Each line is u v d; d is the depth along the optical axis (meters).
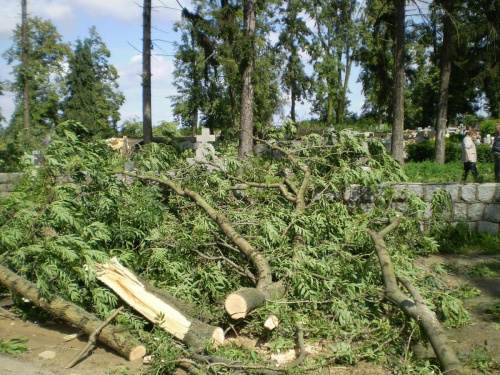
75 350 4.46
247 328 4.60
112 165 7.29
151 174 7.58
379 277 5.14
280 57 39.12
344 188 7.87
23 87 30.16
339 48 38.19
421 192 8.09
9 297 5.96
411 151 24.05
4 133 27.38
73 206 5.38
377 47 20.66
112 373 3.99
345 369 3.94
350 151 7.86
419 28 20.28
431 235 7.93
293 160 7.71
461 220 8.23
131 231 5.76
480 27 19.83
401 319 4.39
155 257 5.54
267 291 4.75
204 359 3.90
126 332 4.39
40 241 5.20
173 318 4.36
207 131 17.06
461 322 4.70
